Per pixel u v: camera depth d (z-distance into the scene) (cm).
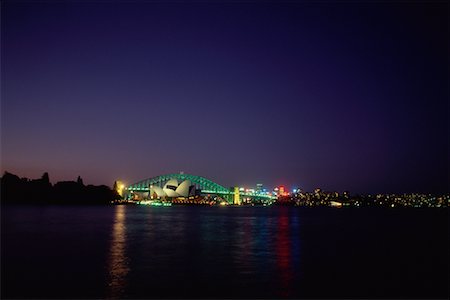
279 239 6431
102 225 9294
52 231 7412
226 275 3391
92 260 4066
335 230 8662
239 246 5406
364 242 6025
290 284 3070
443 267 3816
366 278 3306
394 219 15012
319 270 3634
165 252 4731
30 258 4153
